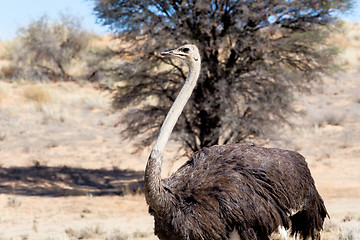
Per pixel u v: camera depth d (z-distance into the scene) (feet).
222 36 121.60
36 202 114.21
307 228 49.08
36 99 245.45
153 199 40.22
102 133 205.36
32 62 291.79
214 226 41.75
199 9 115.34
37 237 77.66
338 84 260.62
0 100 241.14
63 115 224.33
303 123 205.26
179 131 123.44
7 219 95.71
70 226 87.81
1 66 292.20
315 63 131.34
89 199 118.11
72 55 292.20
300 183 47.52
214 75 121.90
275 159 46.73
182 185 43.65
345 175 140.46
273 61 124.06
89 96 252.42
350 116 217.36
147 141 131.95
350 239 63.82
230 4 119.55
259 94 122.11
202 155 47.83
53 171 150.61
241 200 42.70
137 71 127.24
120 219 96.02
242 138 125.80
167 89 128.06
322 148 173.37
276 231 44.34
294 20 123.34
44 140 191.83
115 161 166.61
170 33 119.14
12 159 165.78
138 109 131.03
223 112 119.55
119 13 120.88
